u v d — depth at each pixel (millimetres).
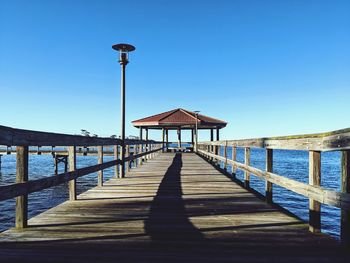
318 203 3697
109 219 4281
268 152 5246
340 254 2984
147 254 2945
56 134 4332
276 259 2848
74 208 4977
